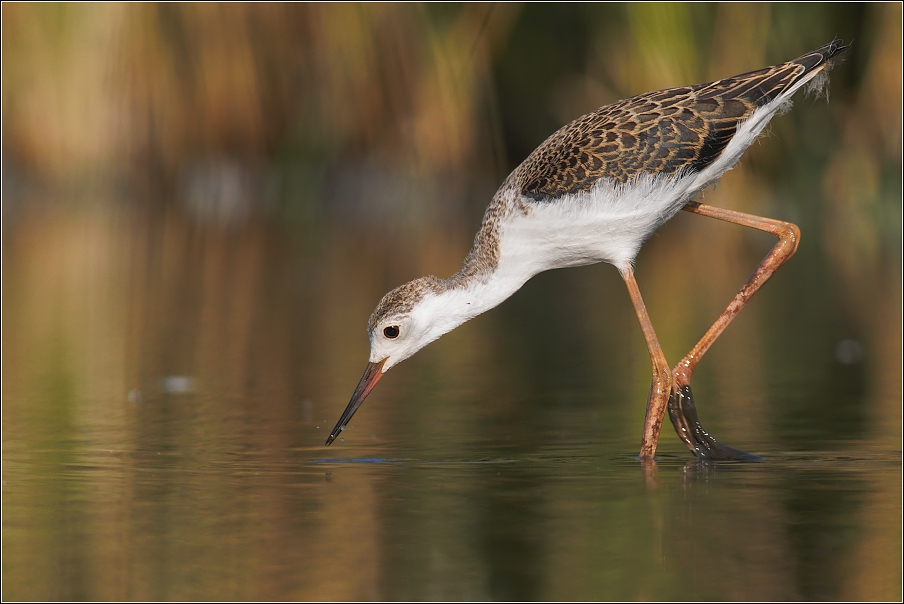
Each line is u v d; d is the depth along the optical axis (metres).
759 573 6.57
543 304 18.95
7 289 18.83
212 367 13.52
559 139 10.49
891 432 10.09
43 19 26.48
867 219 23.80
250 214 26.94
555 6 25.09
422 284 10.61
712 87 10.55
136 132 26.89
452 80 25.50
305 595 6.31
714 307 17.25
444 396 12.03
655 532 7.29
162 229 25.28
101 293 18.59
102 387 12.41
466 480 8.66
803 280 19.55
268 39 26.41
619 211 10.11
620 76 23.55
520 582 6.47
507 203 10.43
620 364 13.77
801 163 24.00
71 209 27.25
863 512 7.67
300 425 10.67
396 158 26.20
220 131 26.80
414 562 6.79
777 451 9.52
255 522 7.57
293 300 18.05
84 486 8.48
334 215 26.69
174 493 8.28
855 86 24.00
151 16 26.33
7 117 27.00
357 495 8.22
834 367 13.20
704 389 12.13
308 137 26.80
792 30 23.31
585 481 8.61
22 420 10.81
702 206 10.71
